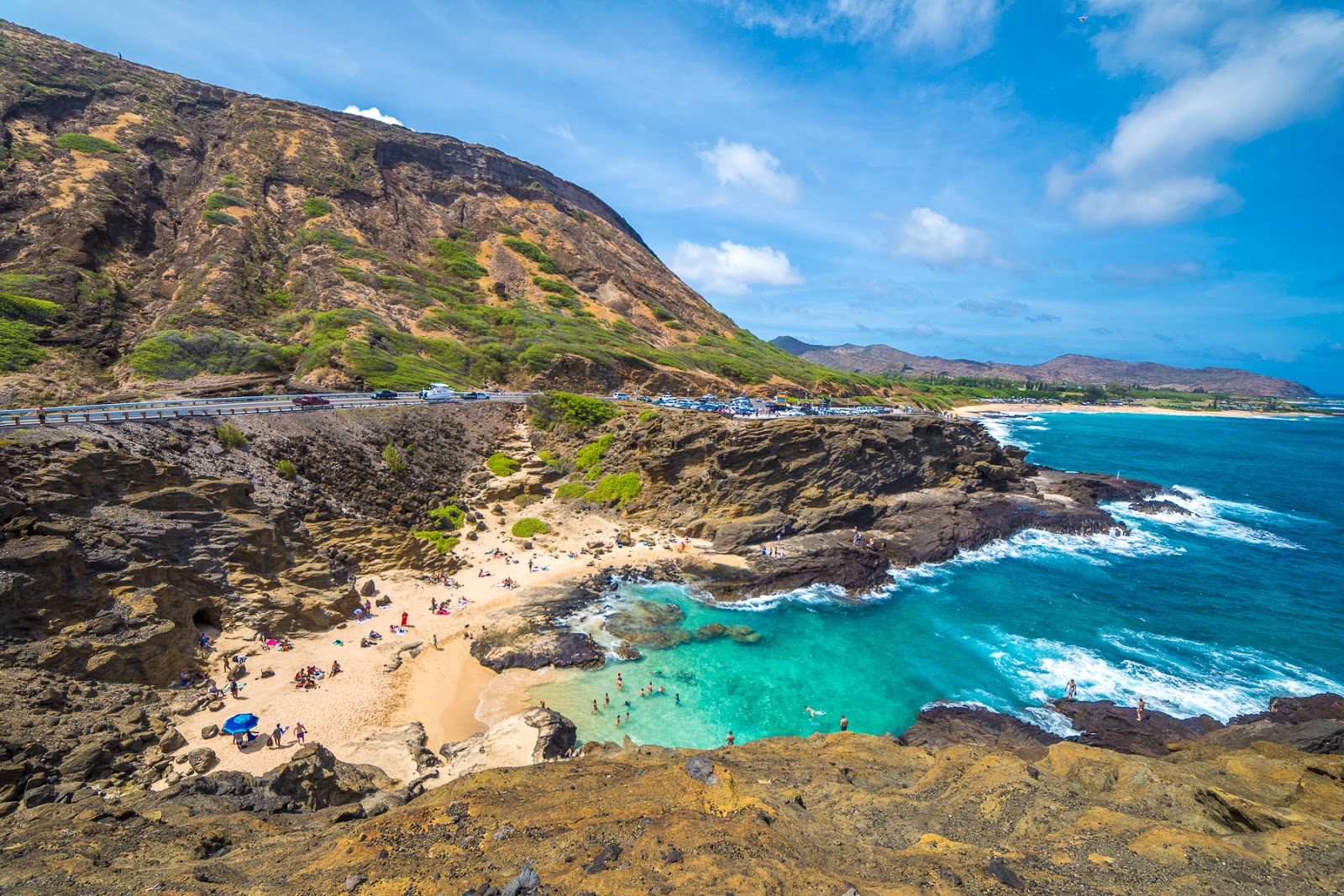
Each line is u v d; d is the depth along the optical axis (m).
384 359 82.38
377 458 59.62
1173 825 18.53
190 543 37.88
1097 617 50.47
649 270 164.00
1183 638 46.81
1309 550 67.56
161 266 90.19
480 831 17.58
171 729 29.53
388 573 48.84
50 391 59.28
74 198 86.38
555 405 80.44
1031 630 48.19
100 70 115.44
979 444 90.50
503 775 22.64
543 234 145.50
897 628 48.31
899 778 26.25
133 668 31.25
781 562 57.97
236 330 81.38
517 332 104.56
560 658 41.50
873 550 61.00
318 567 43.75
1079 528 71.50
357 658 39.28
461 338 100.19
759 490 65.50
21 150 90.06
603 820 17.39
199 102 125.69
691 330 145.75
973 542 65.50
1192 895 15.07
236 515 41.78
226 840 20.20
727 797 18.78
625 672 41.22
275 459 50.41
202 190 105.25
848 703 38.69
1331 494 96.00
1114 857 16.84
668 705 37.72
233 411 52.62
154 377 67.56
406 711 35.22
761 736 35.09
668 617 48.75
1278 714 36.59
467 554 56.00
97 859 17.61
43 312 69.69
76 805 21.88
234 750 29.78
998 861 16.34
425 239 128.12
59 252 78.81
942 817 20.61
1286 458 133.12
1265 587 56.66
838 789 23.39
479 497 64.38
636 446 72.94
